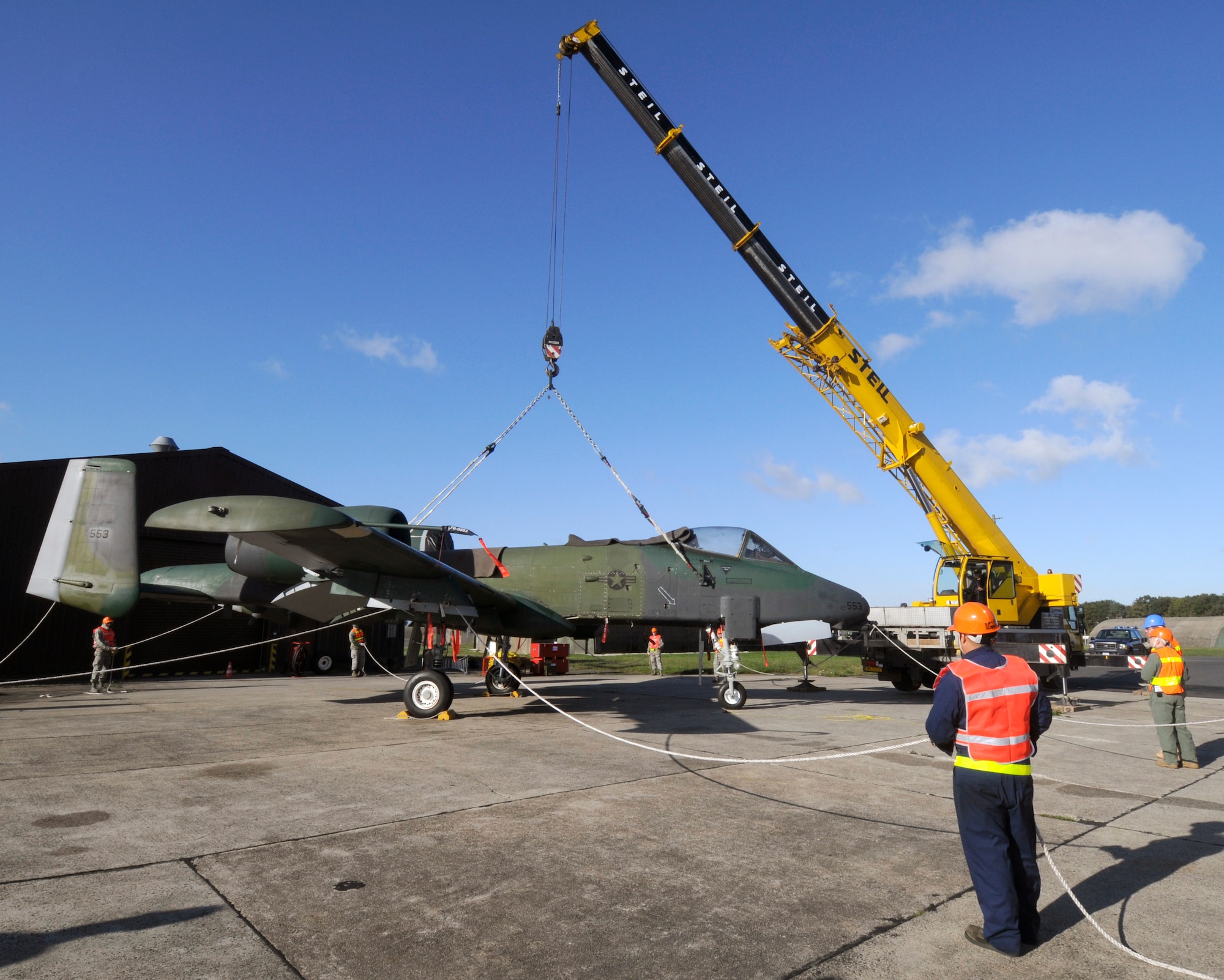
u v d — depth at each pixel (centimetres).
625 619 1202
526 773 653
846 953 312
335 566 955
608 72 1496
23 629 1722
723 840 468
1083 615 1773
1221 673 2656
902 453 1570
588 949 310
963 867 424
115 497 1248
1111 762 802
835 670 2562
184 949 299
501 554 1296
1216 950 326
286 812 511
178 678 1970
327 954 299
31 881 371
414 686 1021
